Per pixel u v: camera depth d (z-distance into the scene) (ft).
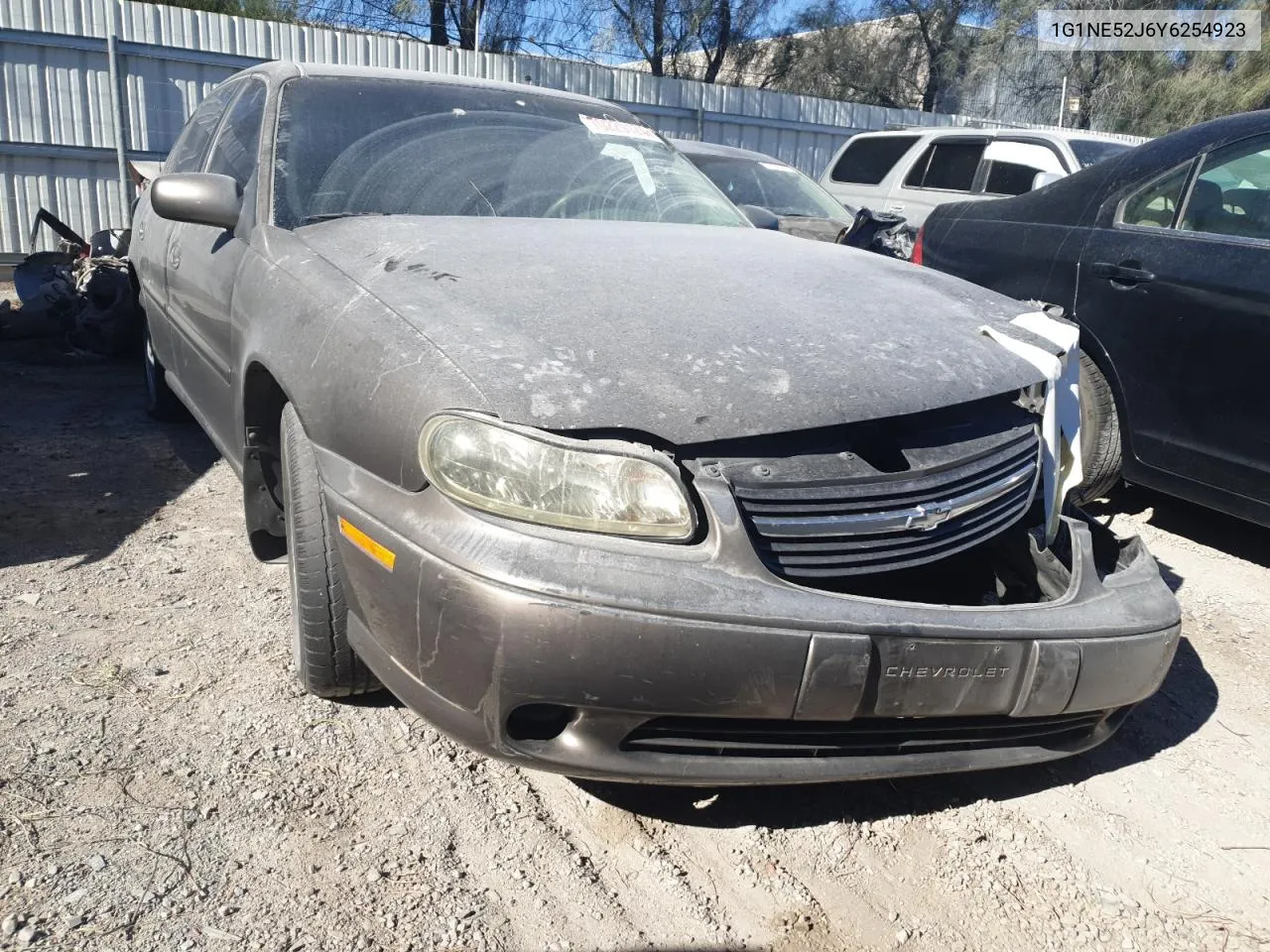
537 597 6.18
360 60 38.45
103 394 19.43
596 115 13.34
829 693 6.53
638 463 6.49
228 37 35.42
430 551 6.54
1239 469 12.16
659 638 6.20
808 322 8.11
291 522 8.42
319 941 6.29
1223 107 70.23
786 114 50.67
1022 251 15.20
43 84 32.65
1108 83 72.64
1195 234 13.00
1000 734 7.58
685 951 6.49
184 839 7.06
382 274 8.44
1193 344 12.59
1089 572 7.97
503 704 6.38
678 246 9.87
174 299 13.34
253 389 9.54
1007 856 7.64
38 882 6.54
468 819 7.55
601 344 7.24
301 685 9.05
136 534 12.46
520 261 8.67
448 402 6.72
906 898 7.13
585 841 7.45
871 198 31.48
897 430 7.68
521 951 6.37
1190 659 10.90
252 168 11.20
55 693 8.71
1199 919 7.13
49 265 24.88
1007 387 8.08
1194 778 8.79
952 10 75.97
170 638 9.83
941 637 6.81
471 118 12.05
